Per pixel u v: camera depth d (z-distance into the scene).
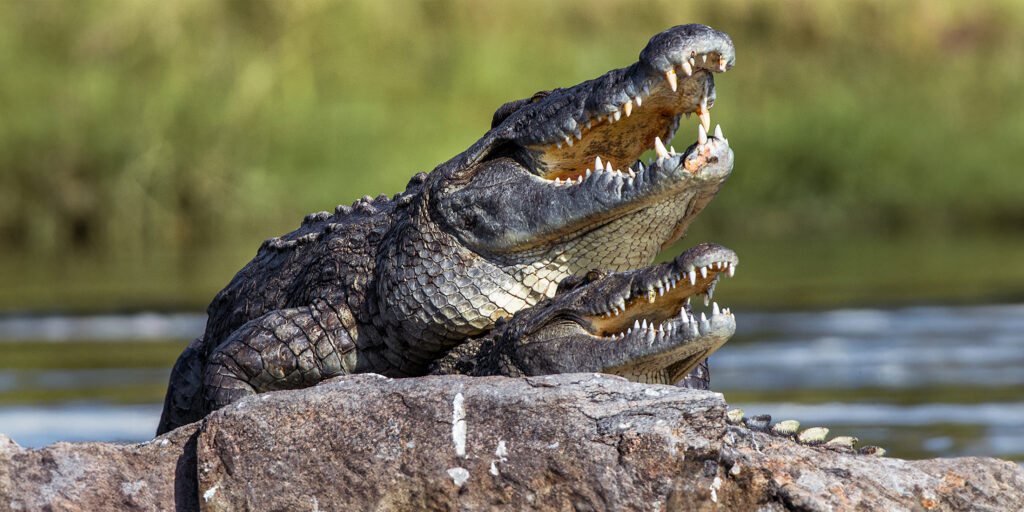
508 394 16.09
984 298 50.78
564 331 18.27
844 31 101.56
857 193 87.94
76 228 81.44
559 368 18.06
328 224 24.33
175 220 81.31
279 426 16.50
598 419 15.70
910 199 88.00
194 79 83.56
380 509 15.97
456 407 16.12
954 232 82.38
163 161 81.19
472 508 15.73
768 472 15.64
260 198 81.19
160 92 82.69
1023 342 41.41
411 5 92.81
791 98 93.50
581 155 21.12
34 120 81.00
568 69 91.00
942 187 88.56
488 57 89.62
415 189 23.12
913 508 15.64
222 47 85.56
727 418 16.98
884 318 46.69
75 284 59.12
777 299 51.44
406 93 87.12
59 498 16.61
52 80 82.62
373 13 89.31
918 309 48.47
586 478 15.45
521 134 20.81
